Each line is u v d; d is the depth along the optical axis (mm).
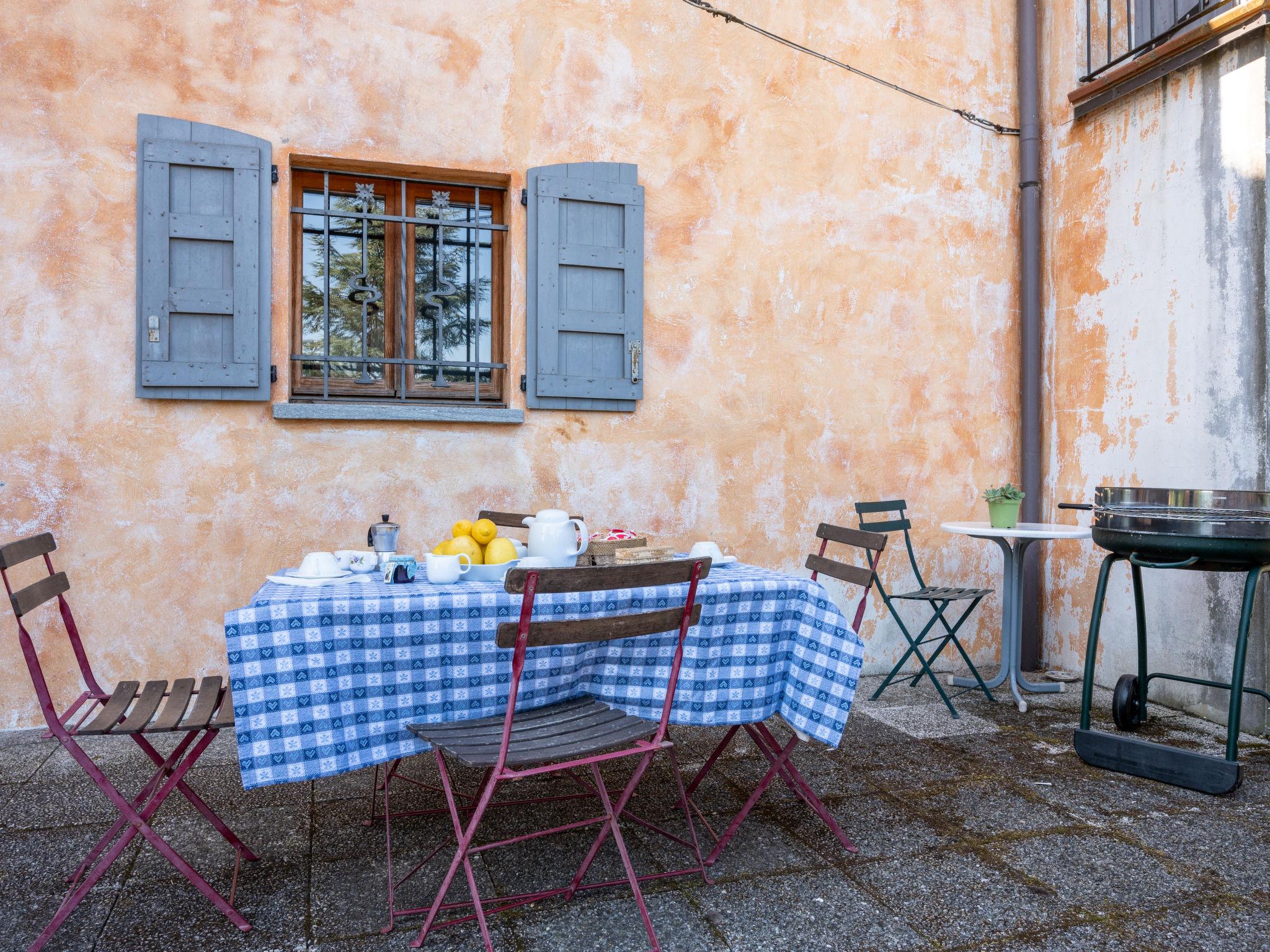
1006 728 4016
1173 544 3332
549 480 4527
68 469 3885
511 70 4480
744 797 3131
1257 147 4090
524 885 2441
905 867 2576
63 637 3867
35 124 3859
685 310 4746
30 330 3846
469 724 2230
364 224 4336
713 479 4785
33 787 3162
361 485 4246
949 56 5270
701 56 4785
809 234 4969
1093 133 5059
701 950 2117
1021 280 5383
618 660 2490
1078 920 2275
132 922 2217
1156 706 4496
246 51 4121
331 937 2158
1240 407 4164
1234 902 2379
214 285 4039
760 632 2570
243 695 2023
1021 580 4805
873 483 5074
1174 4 4906
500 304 4641
